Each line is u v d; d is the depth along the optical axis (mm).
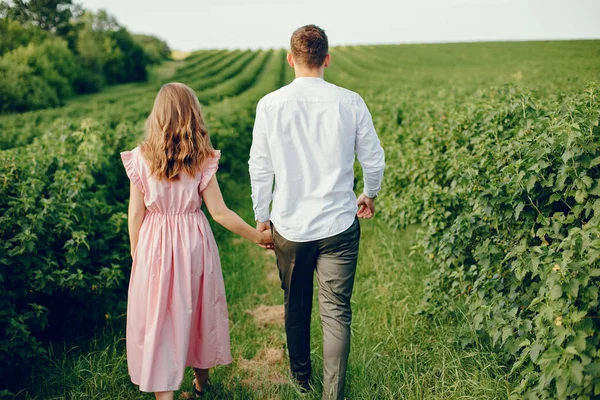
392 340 3035
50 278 2906
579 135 2281
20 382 2703
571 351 1722
